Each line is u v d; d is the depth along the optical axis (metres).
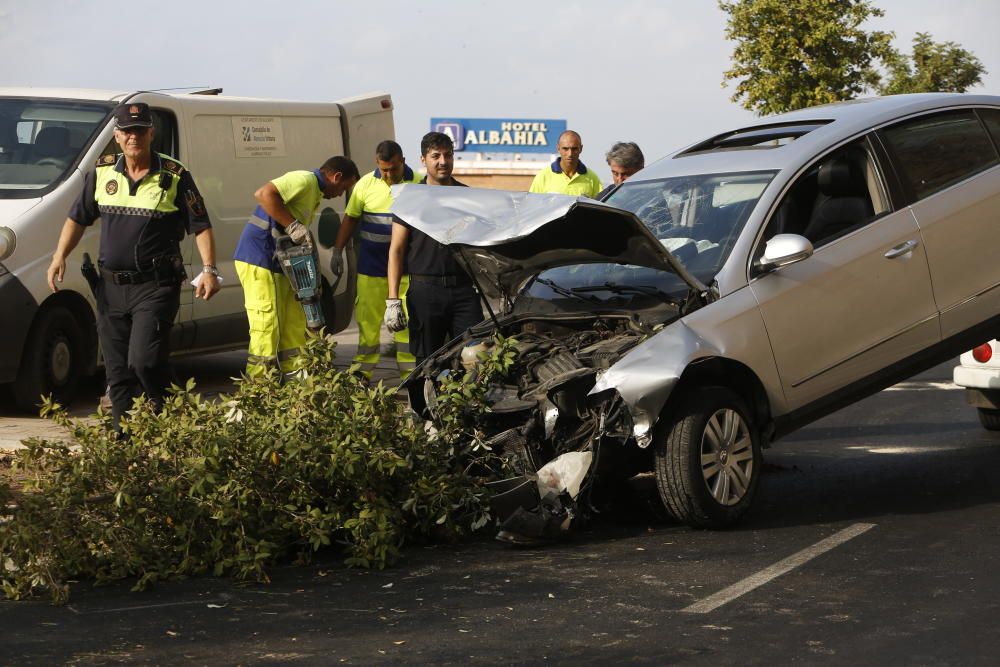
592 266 7.21
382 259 9.57
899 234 7.09
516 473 6.38
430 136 8.72
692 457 6.29
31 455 6.01
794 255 6.44
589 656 4.54
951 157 7.55
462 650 4.63
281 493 6.11
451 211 6.46
